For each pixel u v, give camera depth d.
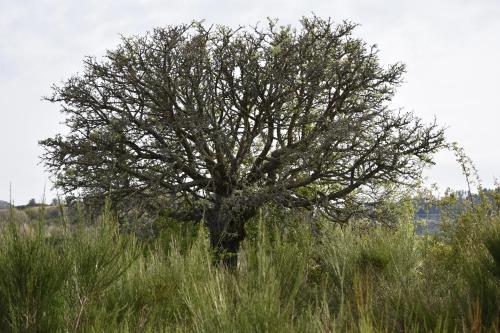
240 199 15.20
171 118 17.33
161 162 17.91
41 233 3.05
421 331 3.13
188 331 3.11
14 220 3.06
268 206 15.73
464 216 8.79
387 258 5.79
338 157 17.50
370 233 6.91
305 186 18.62
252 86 17.22
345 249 6.01
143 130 17.30
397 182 16.28
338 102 18.89
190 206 17.08
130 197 15.70
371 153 16.69
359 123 16.61
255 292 2.71
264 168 18.23
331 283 5.14
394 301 3.80
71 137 17.33
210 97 18.16
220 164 17.09
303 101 18.16
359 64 18.05
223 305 2.74
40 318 2.95
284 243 4.16
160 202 16.20
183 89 17.94
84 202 14.52
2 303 2.90
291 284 3.79
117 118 17.44
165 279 3.88
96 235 3.41
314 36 18.44
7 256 2.93
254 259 3.63
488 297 3.61
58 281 3.01
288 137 18.70
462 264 4.92
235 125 18.30
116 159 16.53
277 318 2.55
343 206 17.09
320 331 2.51
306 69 17.73
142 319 3.35
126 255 3.83
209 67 17.45
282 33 17.72
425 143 16.05
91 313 3.17
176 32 17.05
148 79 17.23
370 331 2.38
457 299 3.75
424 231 8.16
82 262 3.23
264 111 18.86
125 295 3.70
